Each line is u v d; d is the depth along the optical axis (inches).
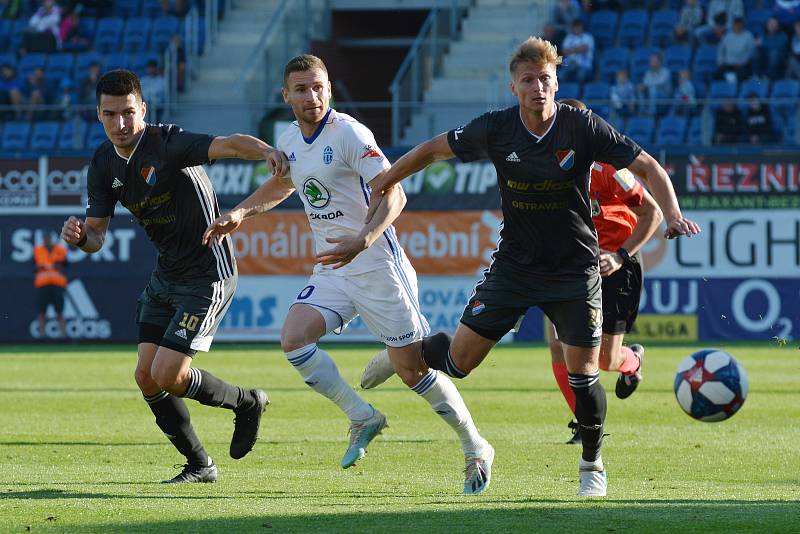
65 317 3056.1
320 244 1035.3
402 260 1027.3
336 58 4146.2
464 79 3772.1
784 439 1296.8
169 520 772.6
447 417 951.0
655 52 3540.8
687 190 2910.9
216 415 1556.3
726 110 3024.1
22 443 1264.8
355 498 882.8
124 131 942.4
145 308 1007.0
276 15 3720.5
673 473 1056.2
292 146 1005.8
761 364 2317.9
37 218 3046.3
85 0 3983.8
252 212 991.0
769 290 2898.6
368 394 1819.6
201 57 3826.3
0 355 2677.2
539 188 879.1
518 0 3969.0
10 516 789.2
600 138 868.6
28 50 3823.8
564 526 743.7
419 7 4030.5
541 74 850.1
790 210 2881.4
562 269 908.6
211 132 3395.7
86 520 773.9
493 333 935.0
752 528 737.6
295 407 1637.6
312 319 1013.8
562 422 1466.5
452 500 869.8
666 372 2172.7
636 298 1221.7
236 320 3036.4
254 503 850.8
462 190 2974.9
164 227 971.3
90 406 1648.6
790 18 3521.2
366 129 991.0
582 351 909.2
